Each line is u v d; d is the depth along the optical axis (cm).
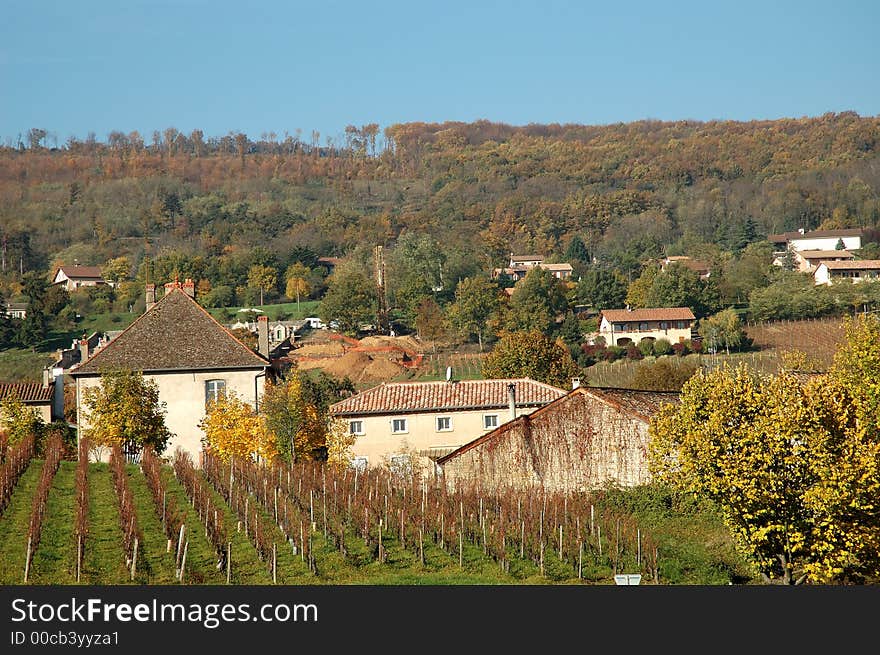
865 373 11100
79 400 15512
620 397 11888
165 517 9125
